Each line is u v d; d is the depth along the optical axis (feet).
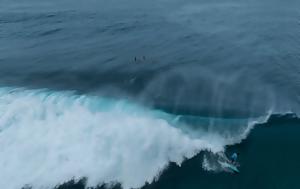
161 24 253.85
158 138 110.42
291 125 119.65
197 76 156.76
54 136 110.83
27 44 206.08
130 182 95.45
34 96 136.26
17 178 94.68
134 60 176.76
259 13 286.46
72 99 134.10
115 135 110.83
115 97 136.15
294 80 155.84
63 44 206.18
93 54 187.11
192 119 122.11
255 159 104.78
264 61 179.63
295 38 220.84
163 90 142.31
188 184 95.55
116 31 236.02
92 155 102.78
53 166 98.68
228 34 228.84
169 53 189.67
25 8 304.91
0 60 176.96
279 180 97.50
